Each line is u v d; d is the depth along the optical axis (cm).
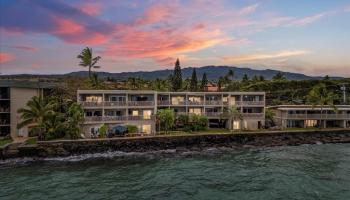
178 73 12150
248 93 7119
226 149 5631
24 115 5062
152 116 6078
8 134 5559
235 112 6581
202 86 14738
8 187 3334
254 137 6150
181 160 4719
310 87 12938
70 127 5241
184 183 3503
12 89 5559
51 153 4847
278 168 4181
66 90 8212
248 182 3528
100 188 3319
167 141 5547
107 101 5934
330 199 2944
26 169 4119
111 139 5238
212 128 6900
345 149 5672
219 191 3219
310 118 7312
